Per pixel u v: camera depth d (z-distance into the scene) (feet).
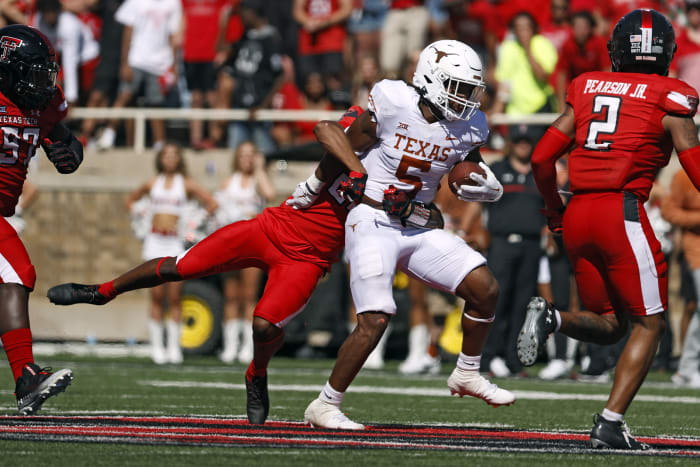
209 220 135.03
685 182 115.85
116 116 161.27
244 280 137.08
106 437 55.52
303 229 64.69
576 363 139.23
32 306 158.10
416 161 62.44
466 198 63.52
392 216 62.95
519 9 155.84
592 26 145.48
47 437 55.11
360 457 51.70
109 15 166.91
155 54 162.61
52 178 159.22
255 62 159.33
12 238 65.16
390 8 160.45
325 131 61.77
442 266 63.93
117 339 156.97
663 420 78.02
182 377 108.68
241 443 54.65
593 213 59.31
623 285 58.85
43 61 64.49
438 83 60.95
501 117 145.69
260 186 136.15
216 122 165.48
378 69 152.05
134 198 136.56
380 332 62.75
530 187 120.47
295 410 77.92
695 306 126.52
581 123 60.44
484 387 66.08
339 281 138.21
